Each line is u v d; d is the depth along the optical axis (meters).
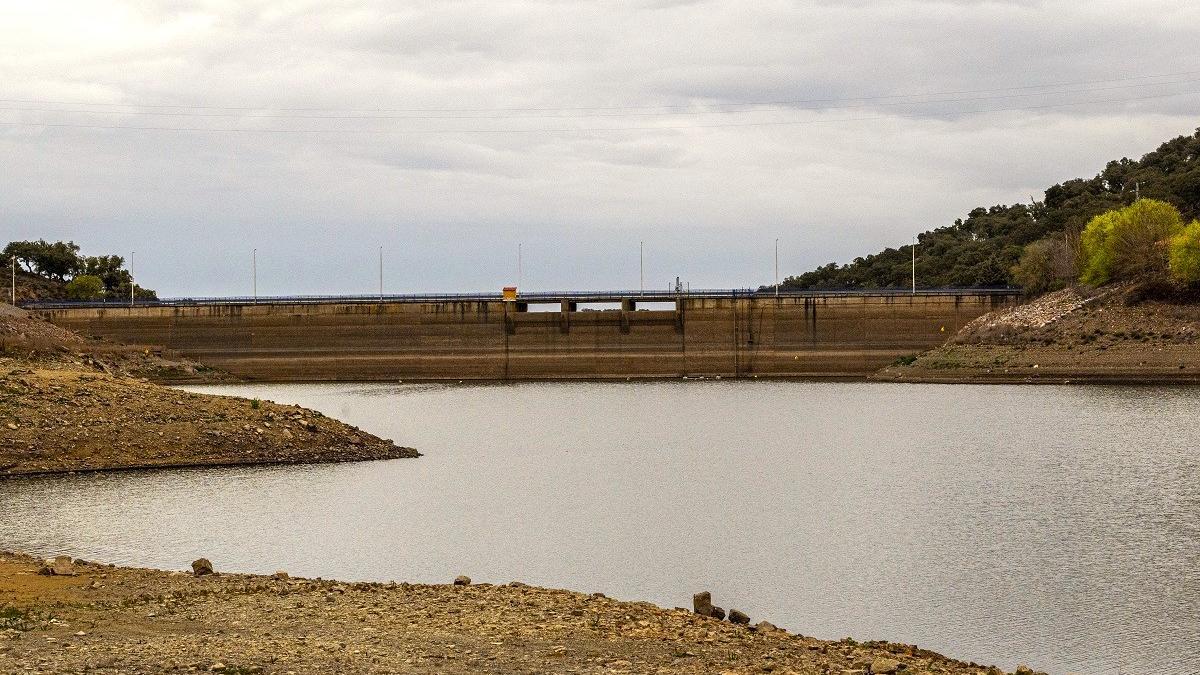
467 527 78.62
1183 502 85.81
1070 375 193.62
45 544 70.12
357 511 83.00
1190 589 61.44
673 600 60.41
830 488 95.69
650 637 43.38
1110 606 58.50
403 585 53.78
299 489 90.62
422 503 86.94
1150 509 83.19
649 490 95.25
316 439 107.00
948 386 199.38
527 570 66.81
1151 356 190.75
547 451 120.75
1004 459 110.25
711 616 49.50
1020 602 59.41
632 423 149.62
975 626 55.41
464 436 134.25
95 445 98.12
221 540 72.50
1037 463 107.00
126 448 98.62
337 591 51.66
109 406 103.31
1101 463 105.88
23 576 54.50
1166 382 187.00
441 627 44.22
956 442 124.31
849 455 116.38
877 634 54.25
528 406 173.62
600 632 43.84
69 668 36.97
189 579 54.91
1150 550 70.12
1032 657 50.81
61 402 102.69
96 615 45.50
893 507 86.06
